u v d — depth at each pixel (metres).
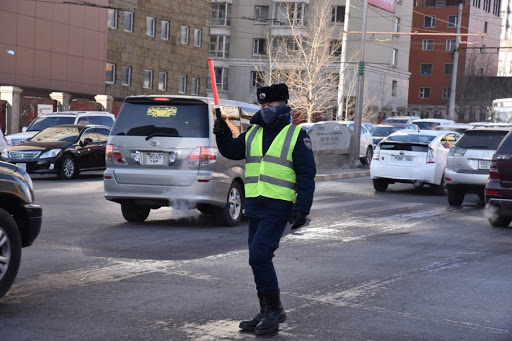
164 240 10.55
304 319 6.32
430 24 86.62
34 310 6.38
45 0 43.25
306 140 5.84
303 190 5.73
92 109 39.75
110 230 11.45
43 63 43.41
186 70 57.94
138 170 11.73
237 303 6.79
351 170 27.12
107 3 48.53
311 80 53.03
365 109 60.91
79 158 22.30
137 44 52.44
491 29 90.62
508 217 13.24
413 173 19.27
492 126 17.34
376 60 68.94
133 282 7.62
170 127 11.69
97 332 5.74
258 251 5.79
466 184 16.39
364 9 28.38
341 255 9.76
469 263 9.44
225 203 12.02
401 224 13.38
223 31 73.44
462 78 84.25
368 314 6.54
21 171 7.10
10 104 34.62
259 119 5.88
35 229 7.10
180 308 6.56
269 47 59.81
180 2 56.59
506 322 6.42
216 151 11.71
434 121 35.69
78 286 7.38
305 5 69.50
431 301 7.14
